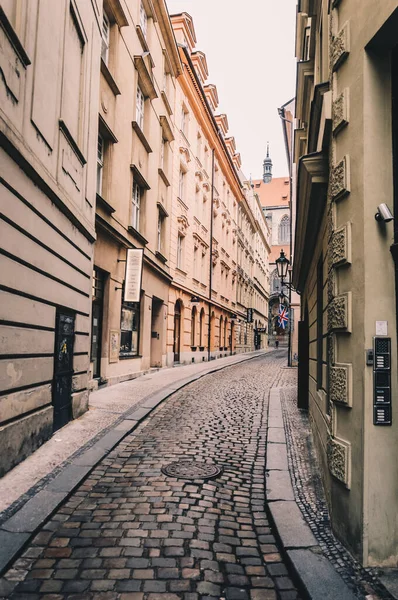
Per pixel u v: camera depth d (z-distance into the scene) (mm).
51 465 5395
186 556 3504
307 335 10070
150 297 17172
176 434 7418
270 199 79750
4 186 4770
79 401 8227
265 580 3236
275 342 69188
